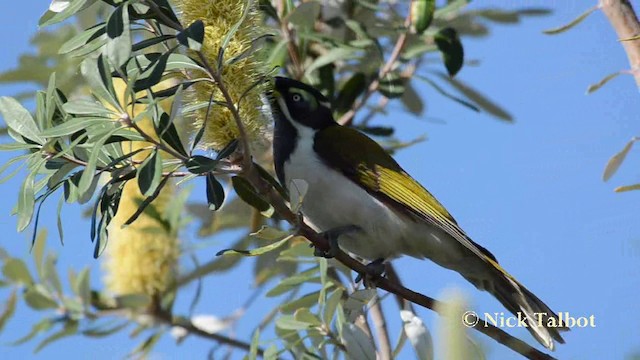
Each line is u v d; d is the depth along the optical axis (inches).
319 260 430.6
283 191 368.5
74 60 516.4
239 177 382.6
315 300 439.5
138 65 309.4
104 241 327.9
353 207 420.2
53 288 480.1
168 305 479.2
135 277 477.1
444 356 186.7
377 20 532.7
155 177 300.2
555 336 370.0
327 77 520.1
